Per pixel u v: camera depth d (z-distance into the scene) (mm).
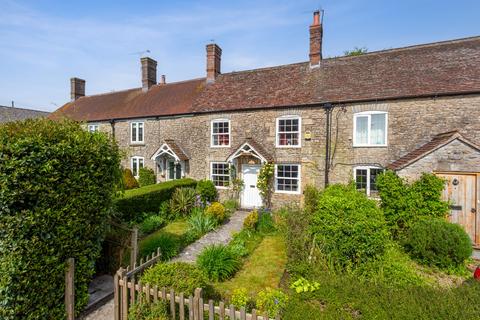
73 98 25953
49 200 4418
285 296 4793
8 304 4078
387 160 11625
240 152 14125
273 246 8828
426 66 12172
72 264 4730
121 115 19625
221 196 15492
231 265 6730
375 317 3621
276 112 13977
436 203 8578
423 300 3861
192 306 4031
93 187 5176
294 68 15930
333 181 12695
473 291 4070
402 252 7605
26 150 4133
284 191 13812
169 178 17641
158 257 5711
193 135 16422
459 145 8844
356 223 6430
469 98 10297
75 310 4969
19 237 4066
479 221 8531
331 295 4148
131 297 4441
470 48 12039
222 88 17047
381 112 11758
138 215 10875
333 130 12695
